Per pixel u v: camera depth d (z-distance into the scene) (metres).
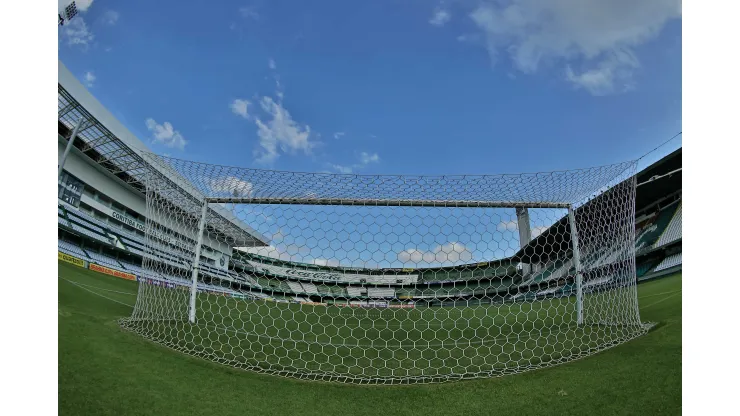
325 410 3.29
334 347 5.29
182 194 6.03
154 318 5.80
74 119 20.22
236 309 7.93
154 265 6.37
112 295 8.74
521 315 7.54
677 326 4.93
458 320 7.73
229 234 7.95
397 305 9.02
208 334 5.31
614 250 6.14
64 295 6.71
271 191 5.60
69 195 22.94
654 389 3.40
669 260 17.86
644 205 24.50
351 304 9.11
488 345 5.24
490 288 8.60
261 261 9.12
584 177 5.41
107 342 4.25
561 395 3.44
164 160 5.55
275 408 3.29
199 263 6.00
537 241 8.08
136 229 28.31
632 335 4.87
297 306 9.11
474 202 5.70
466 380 3.87
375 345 5.50
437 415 3.23
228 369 3.99
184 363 4.02
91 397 3.16
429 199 5.66
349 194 5.63
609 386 3.52
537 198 5.84
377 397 3.54
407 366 4.41
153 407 3.13
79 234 20.38
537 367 4.08
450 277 8.93
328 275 9.25
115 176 26.03
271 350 4.88
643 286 11.80
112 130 23.58
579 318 5.84
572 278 6.78
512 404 3.35
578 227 6.62
